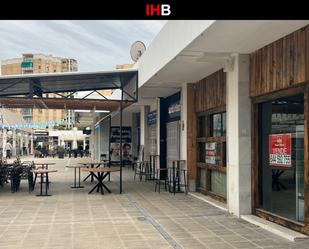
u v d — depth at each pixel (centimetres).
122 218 835
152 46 1105
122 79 1428
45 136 5844
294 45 670
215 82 1059
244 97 848
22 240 654
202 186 1209
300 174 695
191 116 1250
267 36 700
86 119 3038
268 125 811
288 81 689
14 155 4425
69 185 1481
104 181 1641
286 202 741
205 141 1169
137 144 2606
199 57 867
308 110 642
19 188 1386
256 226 756
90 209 946
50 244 628
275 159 782
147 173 1739
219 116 1074
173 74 1095
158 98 1642
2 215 872
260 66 796
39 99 1265
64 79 1301
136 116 2617
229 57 868
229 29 655
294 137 713
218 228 740
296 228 685
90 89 1488
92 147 3950
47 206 991
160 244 626
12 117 3384
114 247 609
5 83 1268
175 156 1473
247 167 848
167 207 973
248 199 846
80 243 633
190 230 723
